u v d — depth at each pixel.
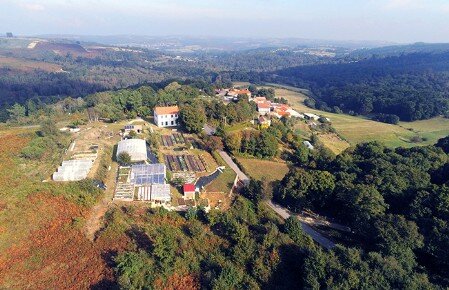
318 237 75.12
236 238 65.06
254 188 87.44
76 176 83.44
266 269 59.28
